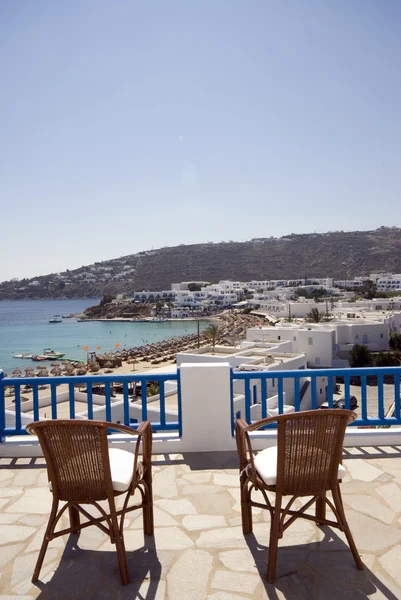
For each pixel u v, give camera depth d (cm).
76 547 328
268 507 297
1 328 12800
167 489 419
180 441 514
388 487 411
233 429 528
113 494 289
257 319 10494
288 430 280
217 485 425
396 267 19438
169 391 2195
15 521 367
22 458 507
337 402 2761
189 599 269
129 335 10588
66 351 8244
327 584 280
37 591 280
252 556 311
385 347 5188
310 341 4444
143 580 288
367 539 328
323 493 294
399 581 282
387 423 535
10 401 3203
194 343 7681
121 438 521
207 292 16512
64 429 280
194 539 334
